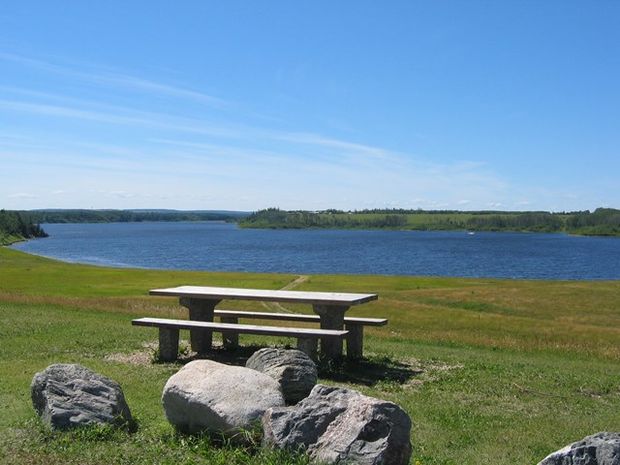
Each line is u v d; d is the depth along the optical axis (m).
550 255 134.50
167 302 33.56
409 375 15.30
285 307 35.50
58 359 15.62
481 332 28.53
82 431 8.78
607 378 16.73
